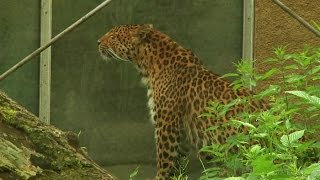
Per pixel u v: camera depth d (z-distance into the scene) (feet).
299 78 30.71
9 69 42.37
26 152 26.00
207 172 31.73
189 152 41.63
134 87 46.19
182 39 45.85
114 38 43.04
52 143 26.94
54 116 45.73
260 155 24.77
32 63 45.37
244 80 32.04
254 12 45.47
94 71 45.88
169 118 41.06
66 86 45.70
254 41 45.47
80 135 46.01
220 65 45.88
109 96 46.16
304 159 29.25
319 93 29.76
